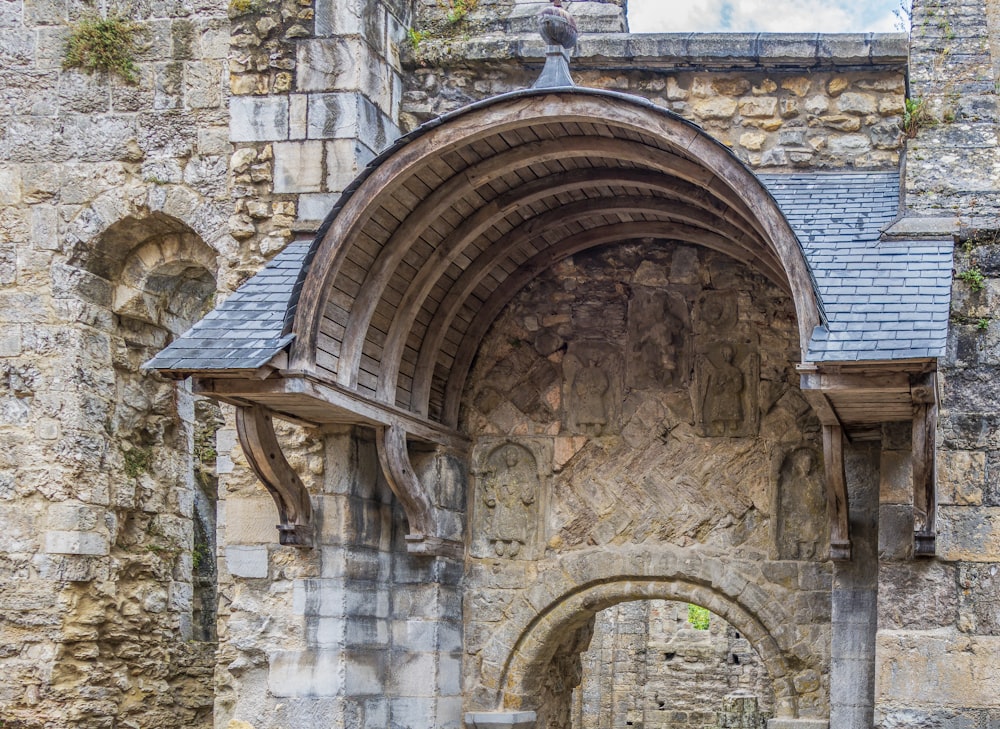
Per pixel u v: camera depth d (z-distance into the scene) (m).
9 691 11.31
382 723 11.25
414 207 10.50
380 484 11.41
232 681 11.02
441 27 11.95
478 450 12.02
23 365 11.62
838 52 10.93
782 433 11.41
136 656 12.20
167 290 12.28
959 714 9.92
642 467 11.68
